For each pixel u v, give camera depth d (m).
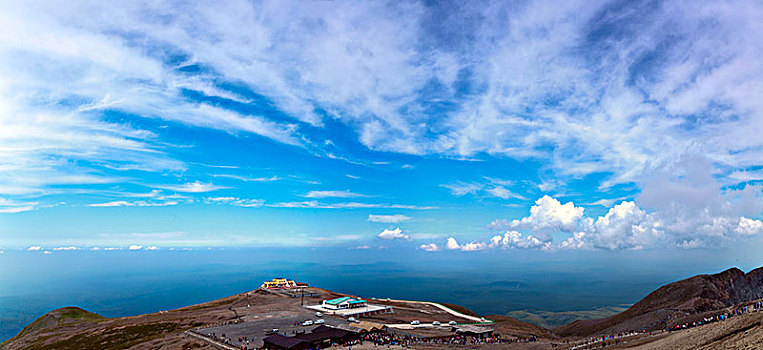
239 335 127.69
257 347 111.38
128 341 139.62
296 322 150.50
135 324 160.75
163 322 160.62
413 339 130.75
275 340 109.38
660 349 77.62
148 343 127.19
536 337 153.50
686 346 71.00
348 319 163.00
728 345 61.12
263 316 167.38
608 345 107.25
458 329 151.75
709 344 66.31
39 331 179.62
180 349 116.00
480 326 166.50
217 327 142.12
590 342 119.38
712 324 81.19
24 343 157.12
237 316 168.12
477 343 130.75
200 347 115.94
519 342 135.38
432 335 141.38
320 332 119.06
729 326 70.19
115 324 166.75
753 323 65.44
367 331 133.38
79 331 160.25
